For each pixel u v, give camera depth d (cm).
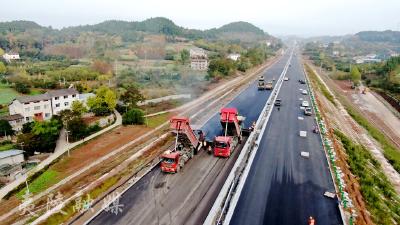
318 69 16238
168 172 3228
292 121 5097
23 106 6669
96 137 5731
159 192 2845
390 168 4822
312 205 2652
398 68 14438
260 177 3116
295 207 2614
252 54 16450
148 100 8381
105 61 14712
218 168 3338
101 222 2408
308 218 2475
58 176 4175
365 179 3419
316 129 4594
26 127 5928
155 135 5500
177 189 2898
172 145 4328
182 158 3353
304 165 3416
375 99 10762
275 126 4806
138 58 16888
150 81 10750
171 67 13688
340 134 4938
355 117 7512
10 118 6450
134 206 2617
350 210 2612
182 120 3447
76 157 4838
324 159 3591
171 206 2616
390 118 8919
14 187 4009
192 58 14412
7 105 7562
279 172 3231
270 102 6506
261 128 4700
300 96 7194
